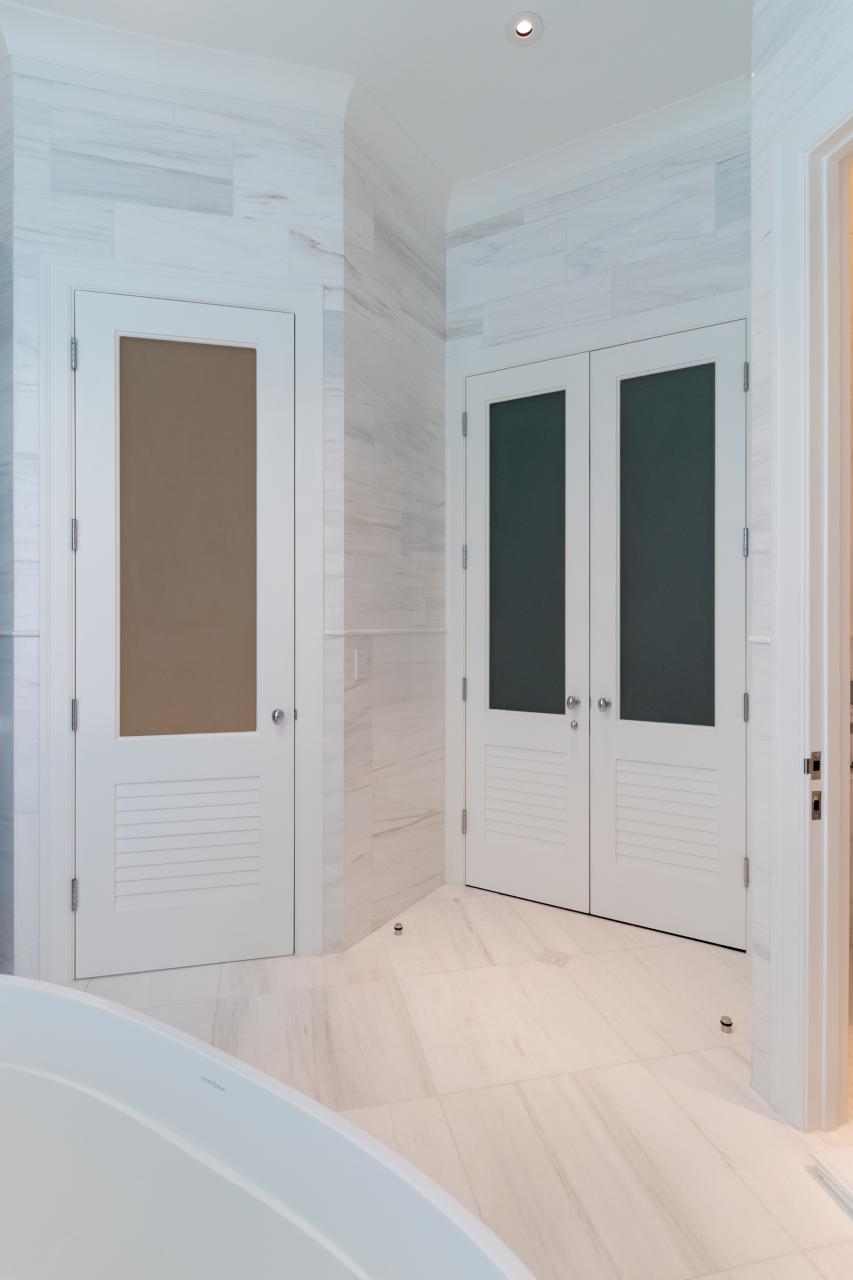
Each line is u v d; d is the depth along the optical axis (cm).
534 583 298
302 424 249
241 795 248
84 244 232
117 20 220
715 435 260
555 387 291
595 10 216
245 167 245
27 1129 128
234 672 248
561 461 292
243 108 244
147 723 241
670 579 271
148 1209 118
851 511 172
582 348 285
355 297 258
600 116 264
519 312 299
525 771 300
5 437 230
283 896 252
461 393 313
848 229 166
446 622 318
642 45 230
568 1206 146
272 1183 108
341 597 252
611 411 279
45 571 230
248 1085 112
